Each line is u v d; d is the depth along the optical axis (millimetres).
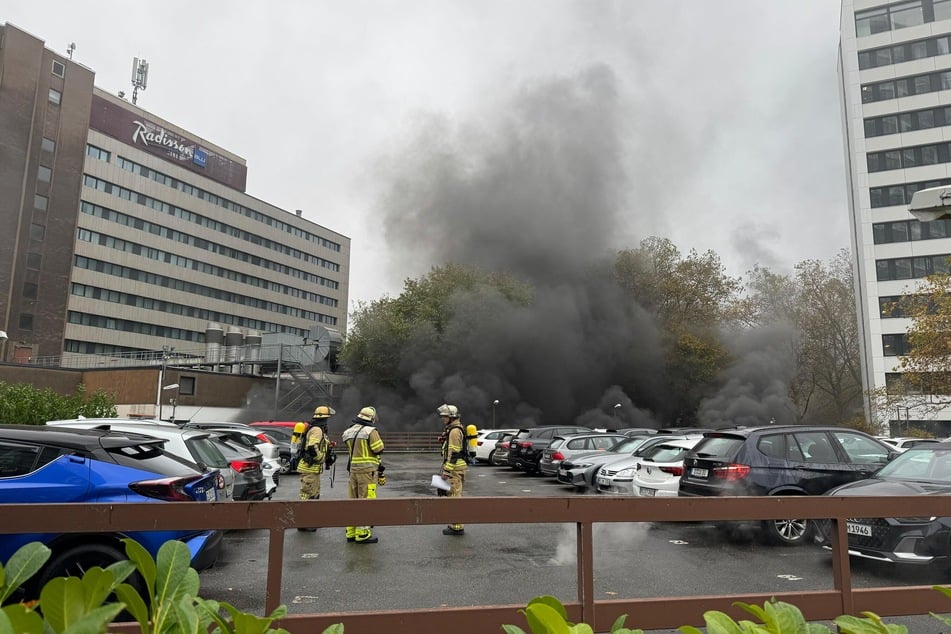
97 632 880
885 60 46156
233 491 8633
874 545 5852
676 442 9953
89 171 55781
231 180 70688
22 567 1297
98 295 55875
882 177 44875
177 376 37531
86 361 53250
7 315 47219
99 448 4871
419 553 7008
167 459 5230
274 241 75375
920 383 25453
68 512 2604
